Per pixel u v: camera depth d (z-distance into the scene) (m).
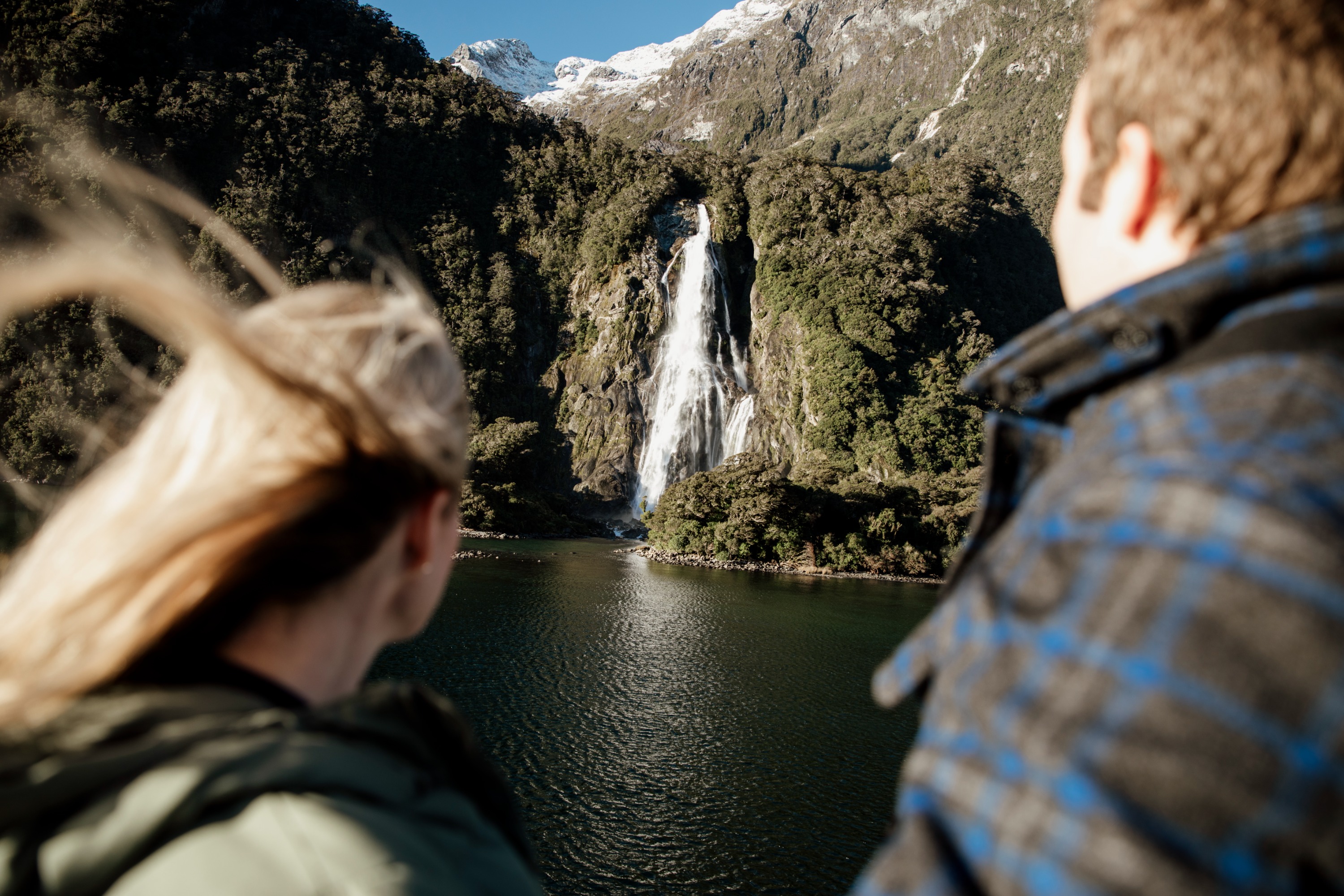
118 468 0.71
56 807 0.58
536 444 64.19
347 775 0.62
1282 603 0.50
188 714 0.63
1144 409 0.65
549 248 73.19
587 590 31.62
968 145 129.62
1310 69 0.65
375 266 0.85
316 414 0.66
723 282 71.62
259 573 0.65
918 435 59.75
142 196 0.67
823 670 21.58
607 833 11.88
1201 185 0.69
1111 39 0.78
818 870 11.16
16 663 0.62
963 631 0.66
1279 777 0.47
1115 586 0.55
